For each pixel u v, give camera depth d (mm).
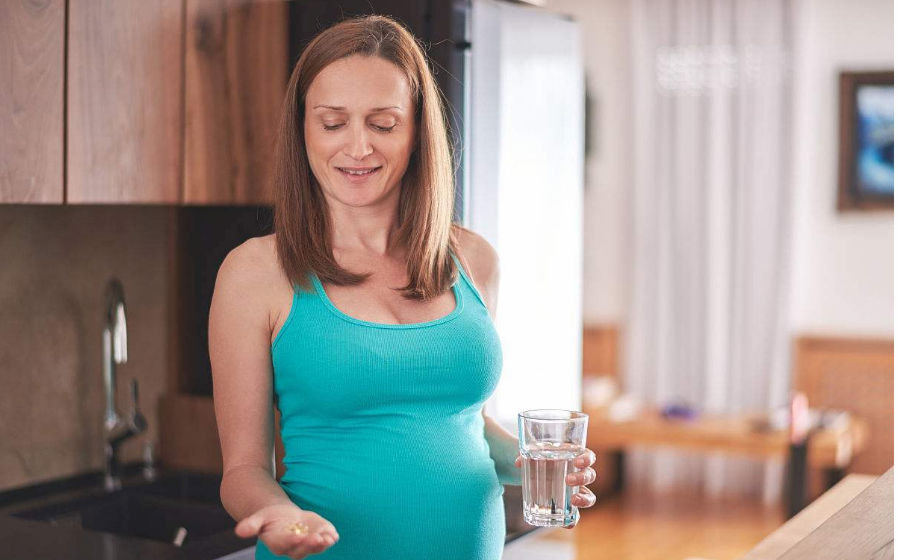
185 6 2121
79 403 2391
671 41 5457
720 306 5414
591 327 5668
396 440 1406
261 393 1421
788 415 4734
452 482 1425
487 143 2352
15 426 2256
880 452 5176
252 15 2289
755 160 5328
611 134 5676
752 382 5383
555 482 1347
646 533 4750
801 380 5305
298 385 1407
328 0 2336
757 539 4648
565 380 2727
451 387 1436
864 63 5258
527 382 2566
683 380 5520
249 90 2293
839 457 4477
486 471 1479
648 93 5516
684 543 4594
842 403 5234
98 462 2441
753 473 5449
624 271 5684
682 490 5570
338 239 1505
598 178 5707
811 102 5359
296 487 1430
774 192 5316
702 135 5430
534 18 2514
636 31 5508
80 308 2385
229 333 1419
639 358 5598
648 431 4750
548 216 2609
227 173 2246
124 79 1997
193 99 2152
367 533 1397
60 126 1876
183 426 2525
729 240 5406
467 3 2273
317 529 1157
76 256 2369
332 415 1407
